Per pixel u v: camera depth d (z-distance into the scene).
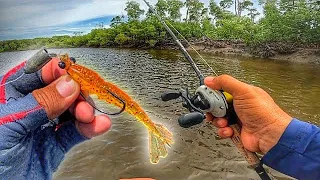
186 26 8.40
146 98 2.45
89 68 0.21
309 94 2.78
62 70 0.19
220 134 0.27
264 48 5.99
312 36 5.73
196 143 1.55
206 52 6.68
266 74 3.94
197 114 0.26
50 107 0.17
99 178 1.23
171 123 1.84
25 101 0.16
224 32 7.74
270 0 7.25
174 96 0.28
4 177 0.16
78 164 1.32
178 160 1.38
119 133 1.65
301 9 6.15
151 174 1.27
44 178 0.18
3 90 0.18
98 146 1.50
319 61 5.06
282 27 6.11
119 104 0.23
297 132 0.24
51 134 0.19
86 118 0.19
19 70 0.19
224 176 1.26
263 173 0.26
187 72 3.93
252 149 0.26
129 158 1.39
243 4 10.22
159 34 8.62
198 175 1.27
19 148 0.16
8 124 0.16
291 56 5.54
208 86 0.27
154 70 4.17
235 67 4.54
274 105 0.26
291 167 0.24
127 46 8.89
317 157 0.23
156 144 0.27
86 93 0.20
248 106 0.25
